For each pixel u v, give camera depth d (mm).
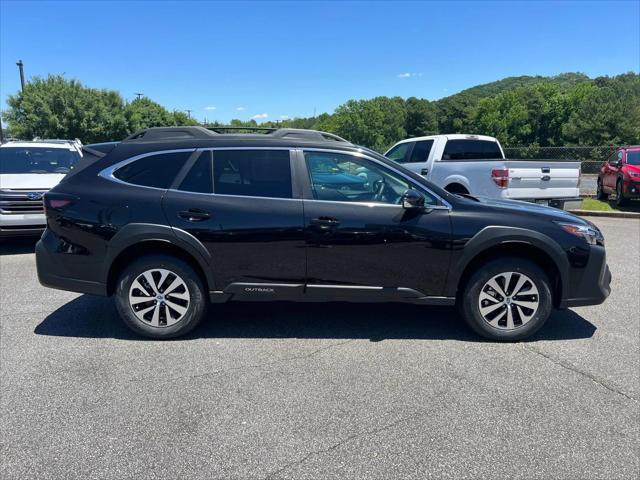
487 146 10312
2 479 2500
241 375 3654
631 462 2646
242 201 4160
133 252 4289
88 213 4176
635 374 3666
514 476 2539
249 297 4266
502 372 3701
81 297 5555
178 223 4121
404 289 4223
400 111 90188
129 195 4184
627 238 9320
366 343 4262
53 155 9852
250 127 4820
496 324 4258
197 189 4215
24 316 4918
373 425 3000
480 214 4176
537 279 4180
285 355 4012
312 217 4125
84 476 2531
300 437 2875
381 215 4145
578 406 3213
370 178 4277
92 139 45781
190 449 2758
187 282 4230
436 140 10156
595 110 50344
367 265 4180
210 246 4129
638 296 5598
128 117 49844
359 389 3441
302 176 4238
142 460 2662
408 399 3303
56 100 42875
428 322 4773
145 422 3023
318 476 2539
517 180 9070
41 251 4289
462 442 2826
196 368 3770
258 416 3092
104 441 2828
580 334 4465
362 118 87438
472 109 80625
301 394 3369
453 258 4145
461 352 4070
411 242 4141
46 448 2760
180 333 4309
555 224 4191
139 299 4258
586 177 22734
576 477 2533
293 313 5020
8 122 41969
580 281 4219
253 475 2547
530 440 2842
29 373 3672
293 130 4559
